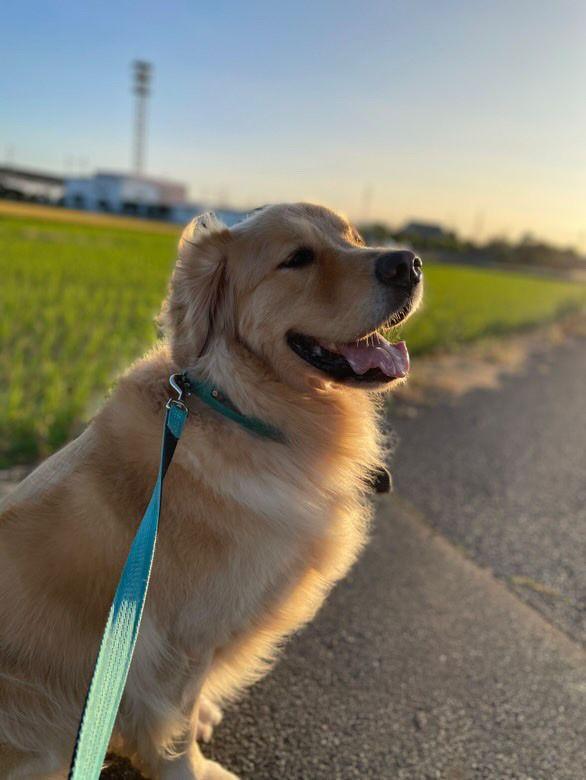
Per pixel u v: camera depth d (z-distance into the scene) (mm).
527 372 3238
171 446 531
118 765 697
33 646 563
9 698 558
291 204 717
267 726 737
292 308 657
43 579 563
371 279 653
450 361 3186
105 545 560
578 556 1211
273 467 615
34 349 2416
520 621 976
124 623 413
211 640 588
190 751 639
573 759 715
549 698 810
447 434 1926
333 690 798
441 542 1212
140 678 584
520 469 1679
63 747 593
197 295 633
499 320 4688
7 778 564
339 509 669
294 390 669
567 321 5742
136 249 8648
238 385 625
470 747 722
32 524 575
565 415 2342
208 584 564
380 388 677
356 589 1021
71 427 1511
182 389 599
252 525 577
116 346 2402
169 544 556
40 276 4535
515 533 1285
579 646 928
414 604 995
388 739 726
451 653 884
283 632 662
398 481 1493
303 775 674
